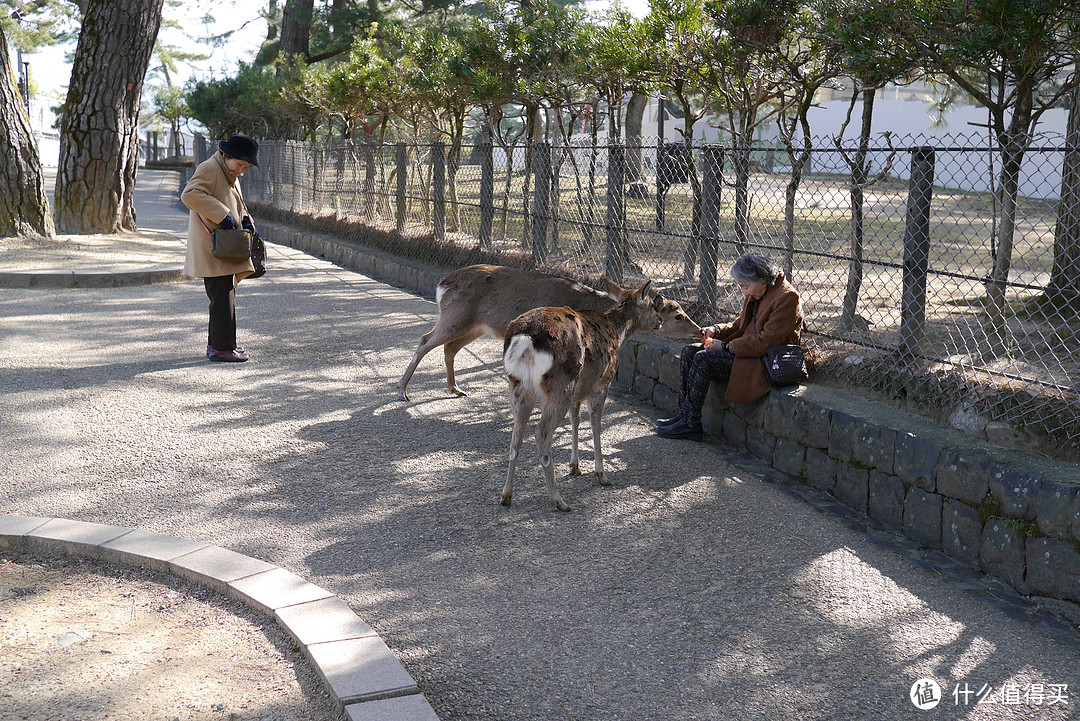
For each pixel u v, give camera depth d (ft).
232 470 17.25
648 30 29.53
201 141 98.43
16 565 12.89
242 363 25.34
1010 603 13.15
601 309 20.67
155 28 50.39
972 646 11.90
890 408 17.35
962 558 14.43
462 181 40.88
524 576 13.47
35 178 44.06
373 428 20.07
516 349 15.53
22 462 17.17
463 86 41.75
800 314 19.39
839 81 28.89
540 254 32.27
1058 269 21.68
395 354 27.04
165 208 80.69
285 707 9.70
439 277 36.35
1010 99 19.19
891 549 14.96
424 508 15.85
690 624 12.24
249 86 84.33
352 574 13.34
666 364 22.40
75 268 37.63
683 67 29.78
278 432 19.54
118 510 15.20
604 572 13.69
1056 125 59.77
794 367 19.02
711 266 24.45
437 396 22.75
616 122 35.96
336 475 17.21
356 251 45.52
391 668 10.19
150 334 28.45
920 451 15.23
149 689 9.93
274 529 14.75
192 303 34.01
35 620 11.36
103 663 10.42
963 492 14.40
